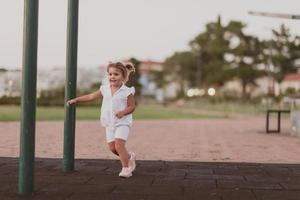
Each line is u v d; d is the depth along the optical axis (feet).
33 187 19.61
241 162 30.81
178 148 41.24
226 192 20.44
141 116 129.80
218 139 51.85
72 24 24.77
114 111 23.47
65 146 25.50
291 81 325.42
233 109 202.49
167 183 22.38
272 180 23.72
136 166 28.07
